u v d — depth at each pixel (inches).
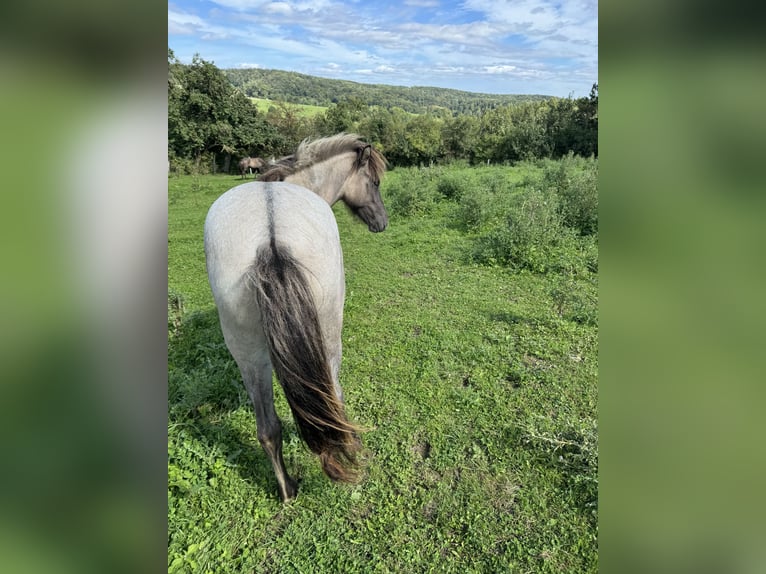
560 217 255.1
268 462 102.6
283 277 71.6
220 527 87.3
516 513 89.1
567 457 100.0
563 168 406.0
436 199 404.5
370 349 150.5
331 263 82.9
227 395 124.4
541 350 144.9
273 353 71.5
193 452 97.6
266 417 85.8
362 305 186.9
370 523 88.1
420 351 148.2
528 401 120.6
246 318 77.0
